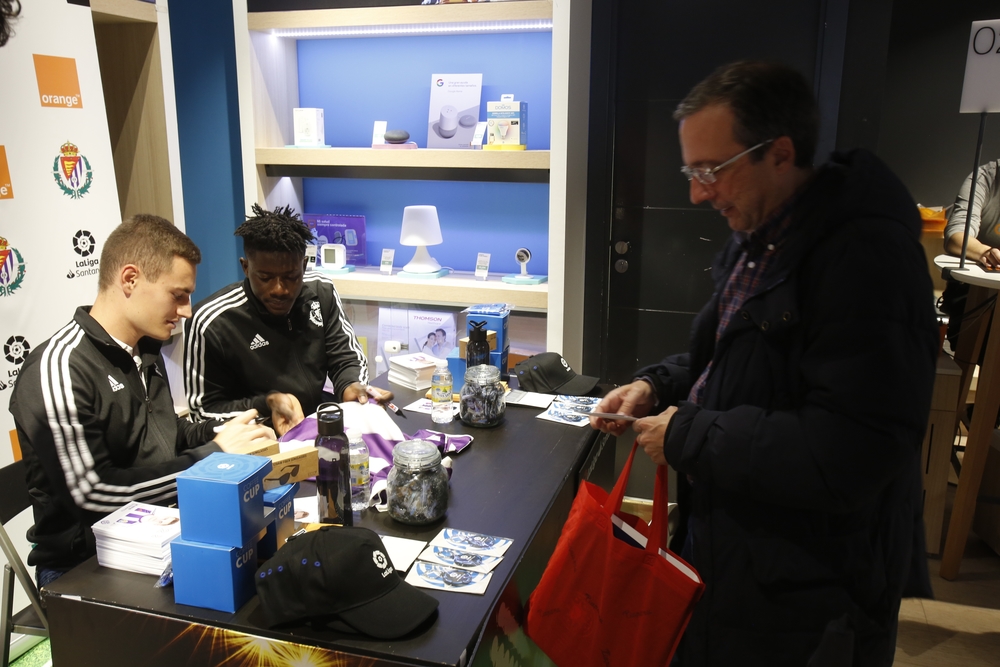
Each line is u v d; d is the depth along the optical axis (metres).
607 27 3.03
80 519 1.55
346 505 1.42
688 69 3.03
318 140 3.35
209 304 2.21
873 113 2.82
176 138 3.23
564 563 1.40
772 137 1.16
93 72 2.53
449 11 2.93
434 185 3.50
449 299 3.20
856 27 2.77
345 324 2.49
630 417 1.53
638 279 3.30
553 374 2.45
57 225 2.42
